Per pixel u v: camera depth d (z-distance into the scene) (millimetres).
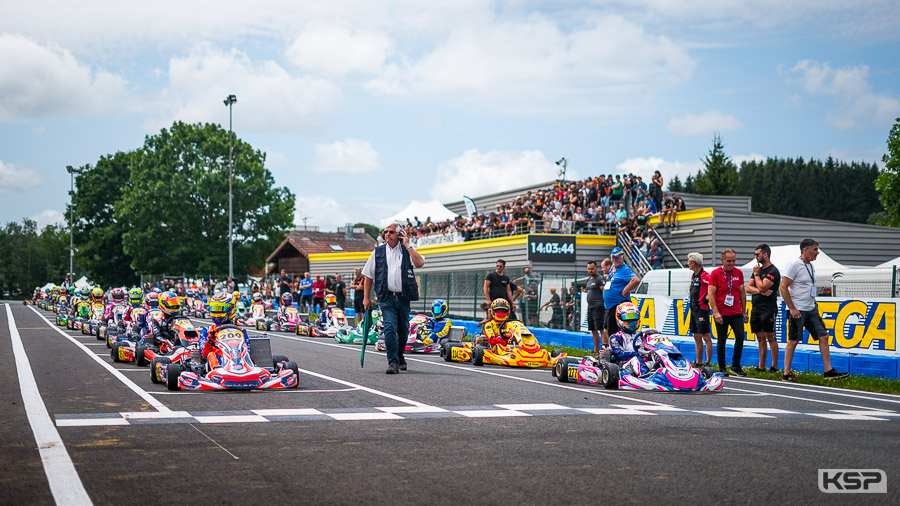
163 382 11422
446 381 11898
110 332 18109
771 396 10750
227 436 7176
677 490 5414
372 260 13469
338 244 68812
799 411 9172
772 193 93625
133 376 12430
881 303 14328
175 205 62438
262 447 6699
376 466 6039
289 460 6219
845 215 92250
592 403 9547
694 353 17469
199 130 64688
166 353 13812
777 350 14078
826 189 92625
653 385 11016
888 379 13148
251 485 5457
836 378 12938
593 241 31531
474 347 15062
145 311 15625
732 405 9602
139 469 5883
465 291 28797
